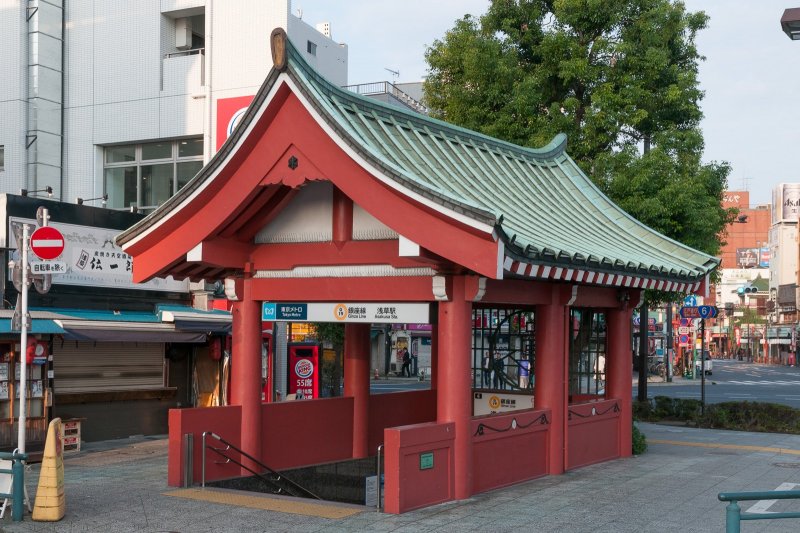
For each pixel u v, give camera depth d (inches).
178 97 940.0
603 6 905.5
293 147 472.4
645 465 624.4
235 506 446.0
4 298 655.1
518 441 530.6
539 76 935.0
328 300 514.6
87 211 733.9
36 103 962.1
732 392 1774.1
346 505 452.4
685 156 882.1
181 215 509.0
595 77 905.5
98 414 762.8
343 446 612.7
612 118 879.1
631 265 542.9
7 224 655.8
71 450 684.1
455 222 426.6
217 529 397.1
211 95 925.8
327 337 1284.4
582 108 943.0
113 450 703.1
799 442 796.0
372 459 630.5
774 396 1631.4
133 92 962.1
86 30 987.3
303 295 521.7
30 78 967.6
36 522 409.7
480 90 941.8
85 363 753.0
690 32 953.5
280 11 900.6
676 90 890.1
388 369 2260.1
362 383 626.5
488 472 500.7
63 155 993.5
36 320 642.2
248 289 539.8
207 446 510.0
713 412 941.2
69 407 733.3
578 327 679.7
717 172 920.3
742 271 6530.5
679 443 776.3
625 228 685.9
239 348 539.8
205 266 547.5
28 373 663.1
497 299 494.0
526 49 988.6
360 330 628.4
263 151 479.2
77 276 722.2
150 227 518.6
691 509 458.3
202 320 783.1
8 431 650.2
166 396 831.7
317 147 464.1
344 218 507.5
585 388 678.5
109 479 533.3
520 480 531.5
